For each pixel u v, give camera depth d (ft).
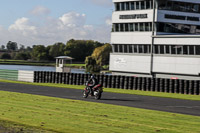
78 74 280.51
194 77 353.72
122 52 428.56
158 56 383.45
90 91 169.07
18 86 237.86
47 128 83.71
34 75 299.58
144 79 247.09
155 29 389.60
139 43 408.05
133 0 409.28
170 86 236.22
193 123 97.40
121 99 169.58
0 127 83.05
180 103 159.84
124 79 255.91
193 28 407.03
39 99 151.23
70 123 91.66
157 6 387.96
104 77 264.72
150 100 169.48
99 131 82.02
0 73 326.65
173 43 367.86
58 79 290.35
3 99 146.20
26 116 101.30
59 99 154.40
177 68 366.43
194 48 351.25
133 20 412.16
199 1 405.59
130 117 104.99
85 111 115.55
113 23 435.94
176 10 396.98
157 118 104.73
